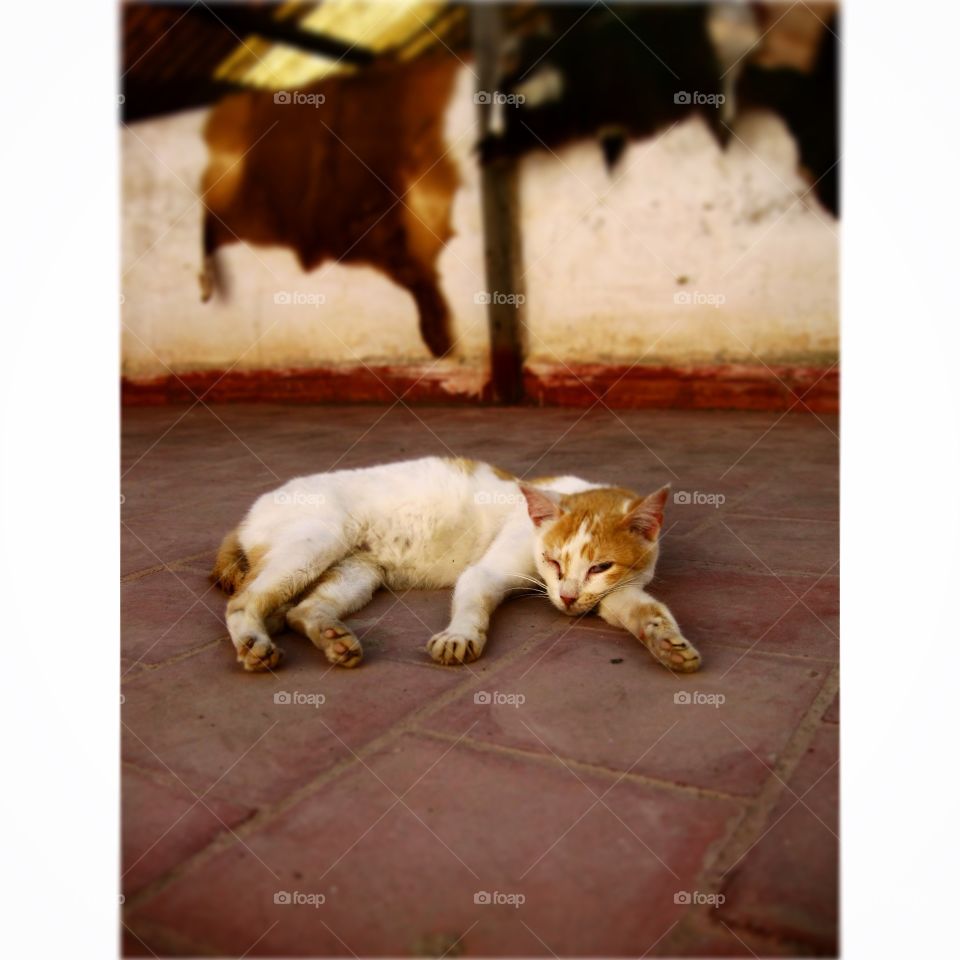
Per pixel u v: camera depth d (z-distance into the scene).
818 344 1.94
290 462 1.45
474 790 0.51
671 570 0.87
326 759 0.54
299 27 2.17
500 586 0.77
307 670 0.66
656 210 2.02
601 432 1.69
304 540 0.75
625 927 0.41
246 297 2.29
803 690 0.61
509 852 0.46
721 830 0.47
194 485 1.28
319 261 2.24
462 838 0.47
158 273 2.31
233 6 2.17
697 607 0.77
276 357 2.29
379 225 2.20
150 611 0.77
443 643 0.66
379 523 0.82
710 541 0.96
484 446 1.56
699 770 0.52
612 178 2.04
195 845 0.46
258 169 2.26
